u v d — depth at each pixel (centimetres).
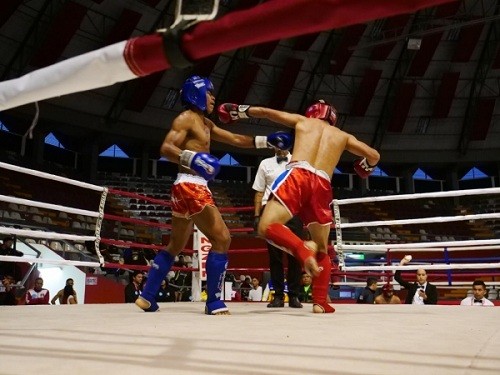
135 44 125
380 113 2188
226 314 337
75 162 1983
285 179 322
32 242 1095
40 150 1825
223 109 366
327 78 2122
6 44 1606
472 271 1177
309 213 338
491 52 2038
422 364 139
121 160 2083
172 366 134
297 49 1984
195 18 119
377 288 745
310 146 337
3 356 150
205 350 163
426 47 2003
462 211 2239
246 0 1731
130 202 1930
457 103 2167
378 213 2175
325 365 137
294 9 105
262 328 236
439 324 264
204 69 1930
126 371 126
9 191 1591
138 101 1891
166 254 382
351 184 2342
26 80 142
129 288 781
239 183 2200
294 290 454
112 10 1698
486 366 136
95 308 422
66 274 1088
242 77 1995
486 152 2208
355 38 1941
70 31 1606
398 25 1941
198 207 334
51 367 132
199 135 346
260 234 310
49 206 443
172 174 2173
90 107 1853
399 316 323
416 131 2225
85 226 1603
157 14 1777
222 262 342
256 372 127
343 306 473
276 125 2153
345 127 2202
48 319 289
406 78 2116
